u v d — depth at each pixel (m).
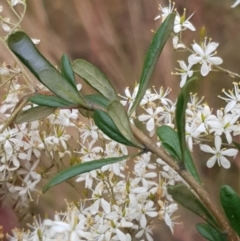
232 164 0.27
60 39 0.35
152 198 0.16
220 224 0.12
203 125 0.15
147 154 0.16
